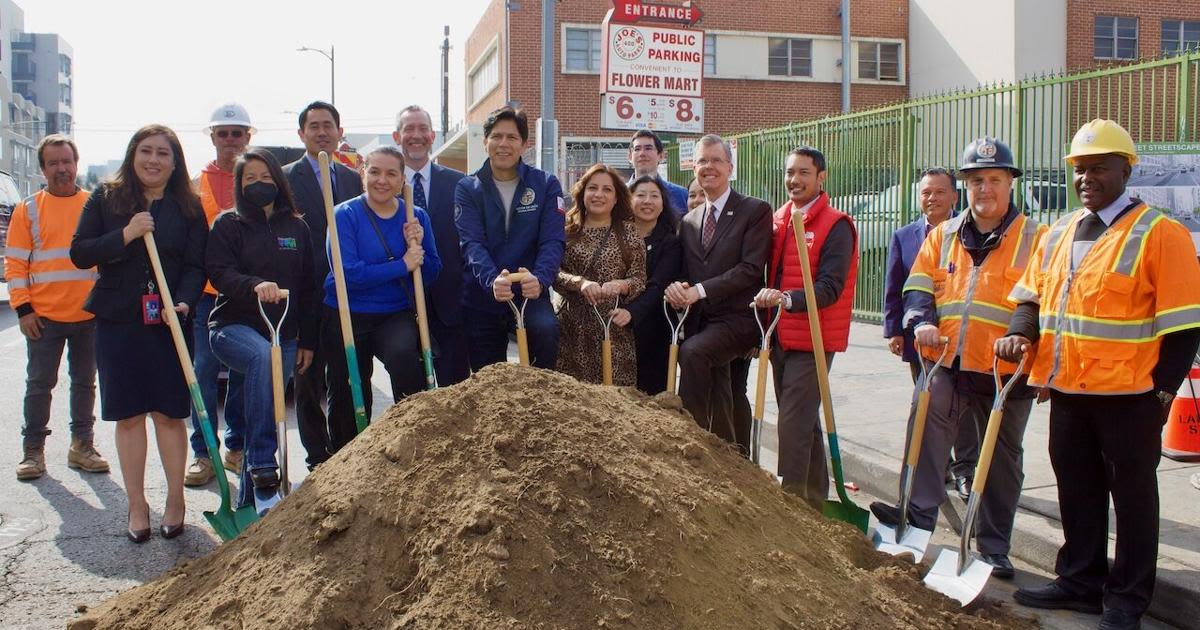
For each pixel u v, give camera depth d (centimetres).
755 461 456
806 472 498
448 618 284
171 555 481
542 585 291
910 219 1209
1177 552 441
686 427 389
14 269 614
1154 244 374
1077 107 996
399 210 525
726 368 542
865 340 1128
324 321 527
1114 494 390
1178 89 864
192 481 609
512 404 351
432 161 612
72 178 629
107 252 470
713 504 338
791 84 2680
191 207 507
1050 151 991
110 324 490
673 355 487
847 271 496
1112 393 379
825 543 367
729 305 516
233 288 489
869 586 344
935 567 394
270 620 301
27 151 7844
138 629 334
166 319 495
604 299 507
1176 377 371
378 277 499
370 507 324
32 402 622
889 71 2731
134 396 492
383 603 298
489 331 547
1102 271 384
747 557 326
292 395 880
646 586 297
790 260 509
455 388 363
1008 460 461
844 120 1309
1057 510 512
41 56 9850
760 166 1465
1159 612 412
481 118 3081
